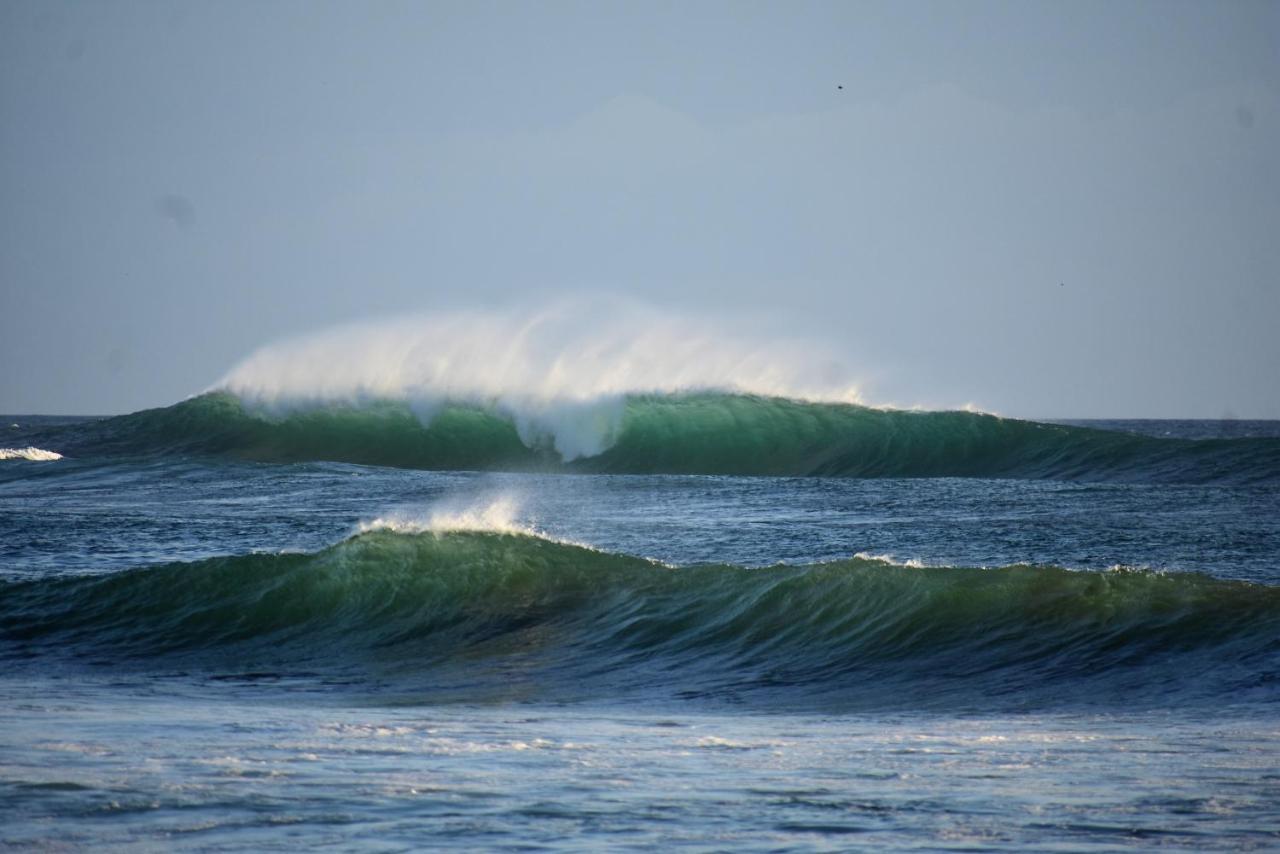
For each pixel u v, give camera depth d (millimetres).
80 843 27984
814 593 65562
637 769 36312
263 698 53156
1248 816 30578
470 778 34719
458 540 77188
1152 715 45812
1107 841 28547
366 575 73125
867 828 29609
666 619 66375
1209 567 88438
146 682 57625
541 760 37625
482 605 70562
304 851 27516
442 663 62219
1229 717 44719
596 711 49656
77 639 67750
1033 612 59844
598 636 65438
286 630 69375
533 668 60500
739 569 71500
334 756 37875
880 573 65562
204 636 68375
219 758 37250
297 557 75688
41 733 41812
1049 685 51812
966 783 34406
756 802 32094
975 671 54812
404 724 45188
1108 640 55875
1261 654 52188
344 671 60875
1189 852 27703
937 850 27859
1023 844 28344
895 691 53000
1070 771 35938
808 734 43281
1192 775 35156
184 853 27312
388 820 30031
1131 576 61938
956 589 62719
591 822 30016
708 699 52719
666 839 28625
